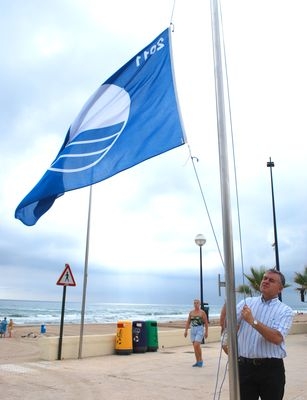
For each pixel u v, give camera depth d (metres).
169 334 15.91
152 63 5.82
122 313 106.94
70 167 6.06
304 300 28.47
